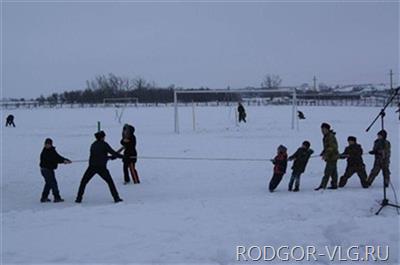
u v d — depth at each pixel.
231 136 32.25
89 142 29.91
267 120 48.69
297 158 13.77
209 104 97.44
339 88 125.75
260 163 20.02
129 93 123.19
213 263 7.15
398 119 47.31
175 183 16.00
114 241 8.35
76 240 8.48
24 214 10.98
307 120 47.88
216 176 17.19
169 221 9.81
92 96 123.75
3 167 20.25
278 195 13.11
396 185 14.42
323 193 13.06
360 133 32.47
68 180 16.89
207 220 9.86
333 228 8.72
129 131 16.03
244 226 9.17
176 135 33.50
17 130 41.41
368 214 10.69
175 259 7.32
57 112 77.38
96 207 11.67
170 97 115.62
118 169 19.08
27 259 7.45
